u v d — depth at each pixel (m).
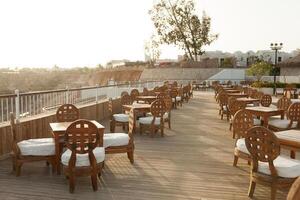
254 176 4.10
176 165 5.68
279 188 3.90
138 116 9.18
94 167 4.39
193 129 9.52
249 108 8.33
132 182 4.78
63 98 8.82
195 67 40.44
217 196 4.25
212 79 38.06
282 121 7.41
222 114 11.66
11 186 4.58
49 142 5.27
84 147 4.32
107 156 6.26
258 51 55.19
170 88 17.03
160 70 41.91
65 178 4.93
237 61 43.03
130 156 5.73
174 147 7.11
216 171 5.34
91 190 4.44
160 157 6.23
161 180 4.88
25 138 6.41
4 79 31.53
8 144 6.11
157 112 8.19
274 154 3.82
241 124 5.45
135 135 8.47
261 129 3.89
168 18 41.25
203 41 41.44
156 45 43.69
